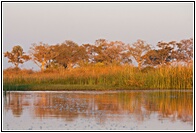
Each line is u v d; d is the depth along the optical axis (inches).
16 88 2255.2
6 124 1049.5
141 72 2492.6
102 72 2578.7
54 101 1568.7
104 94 1930.4
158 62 4638.3
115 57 4702.3
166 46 4677.7
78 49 4650.6
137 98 1702.8
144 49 4660.4
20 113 1229.1
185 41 4638.3
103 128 998.4
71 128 999.6
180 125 1039.0
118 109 1322.6
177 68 2386.8
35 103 1496.1
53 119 1118.4
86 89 2241.6
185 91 2137.1
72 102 1529.3
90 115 1186.0
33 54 4503.0
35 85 2418.8
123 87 2332.7
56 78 2605.8
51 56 4525.1
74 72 2694.4
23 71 2844.5
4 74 2576.3
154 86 2342.5
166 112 1254.9
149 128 1002.1
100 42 4813.0
